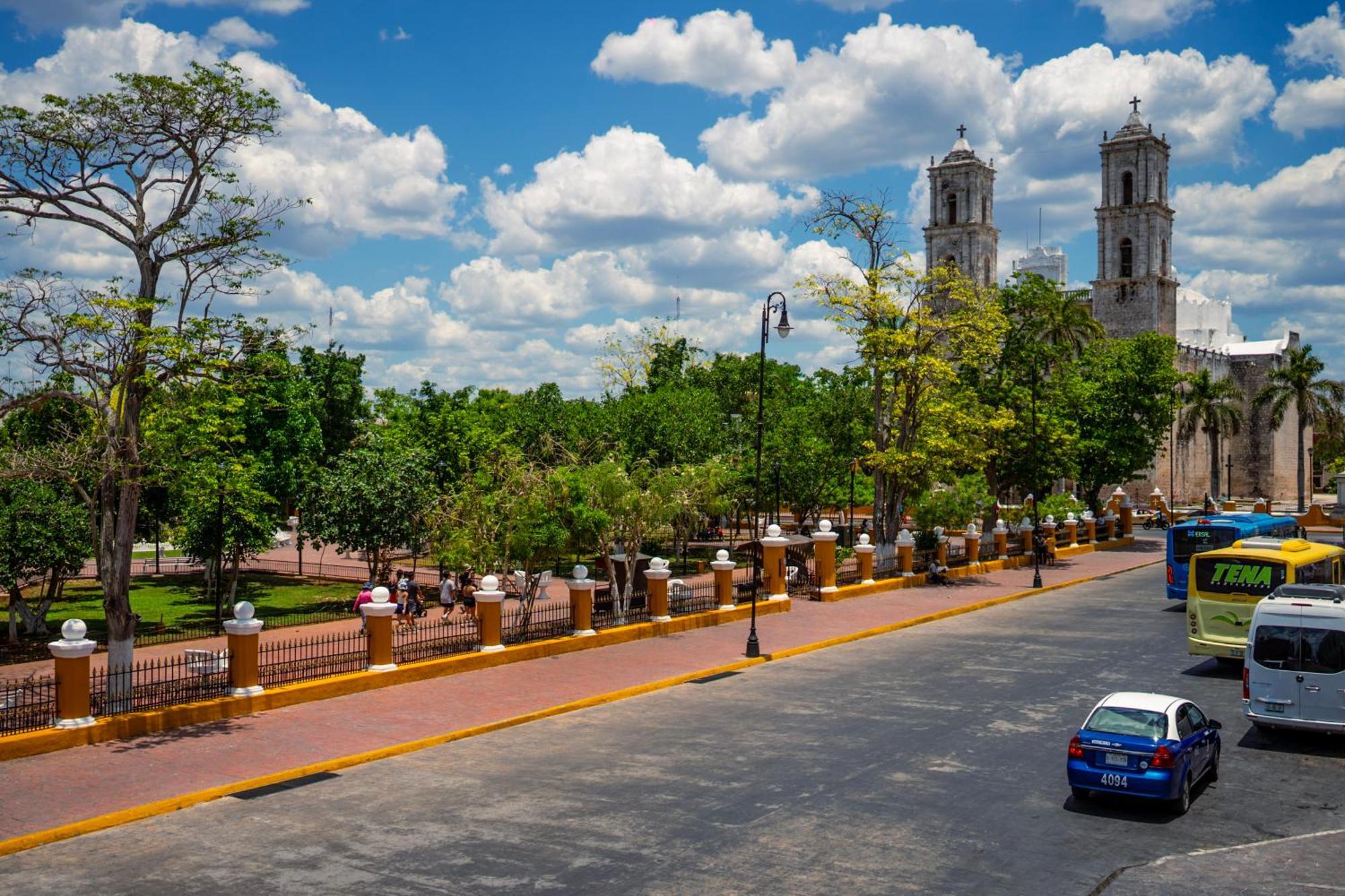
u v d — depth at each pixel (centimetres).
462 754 1994
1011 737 2056
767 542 3844
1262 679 2025
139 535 4347
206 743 2016
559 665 2809
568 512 3089
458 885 1334
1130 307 10494
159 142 2300
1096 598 4222
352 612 3991
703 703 2412
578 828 1548
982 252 10588
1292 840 1511
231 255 2292
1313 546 2814
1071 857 1431
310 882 1351
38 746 1923
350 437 6369
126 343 2141
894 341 4419
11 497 3291
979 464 4947
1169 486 9869
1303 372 8306
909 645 3177
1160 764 1573
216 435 2864
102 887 1346
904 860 1415
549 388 7306
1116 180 10562
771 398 7706
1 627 3675
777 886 1323
